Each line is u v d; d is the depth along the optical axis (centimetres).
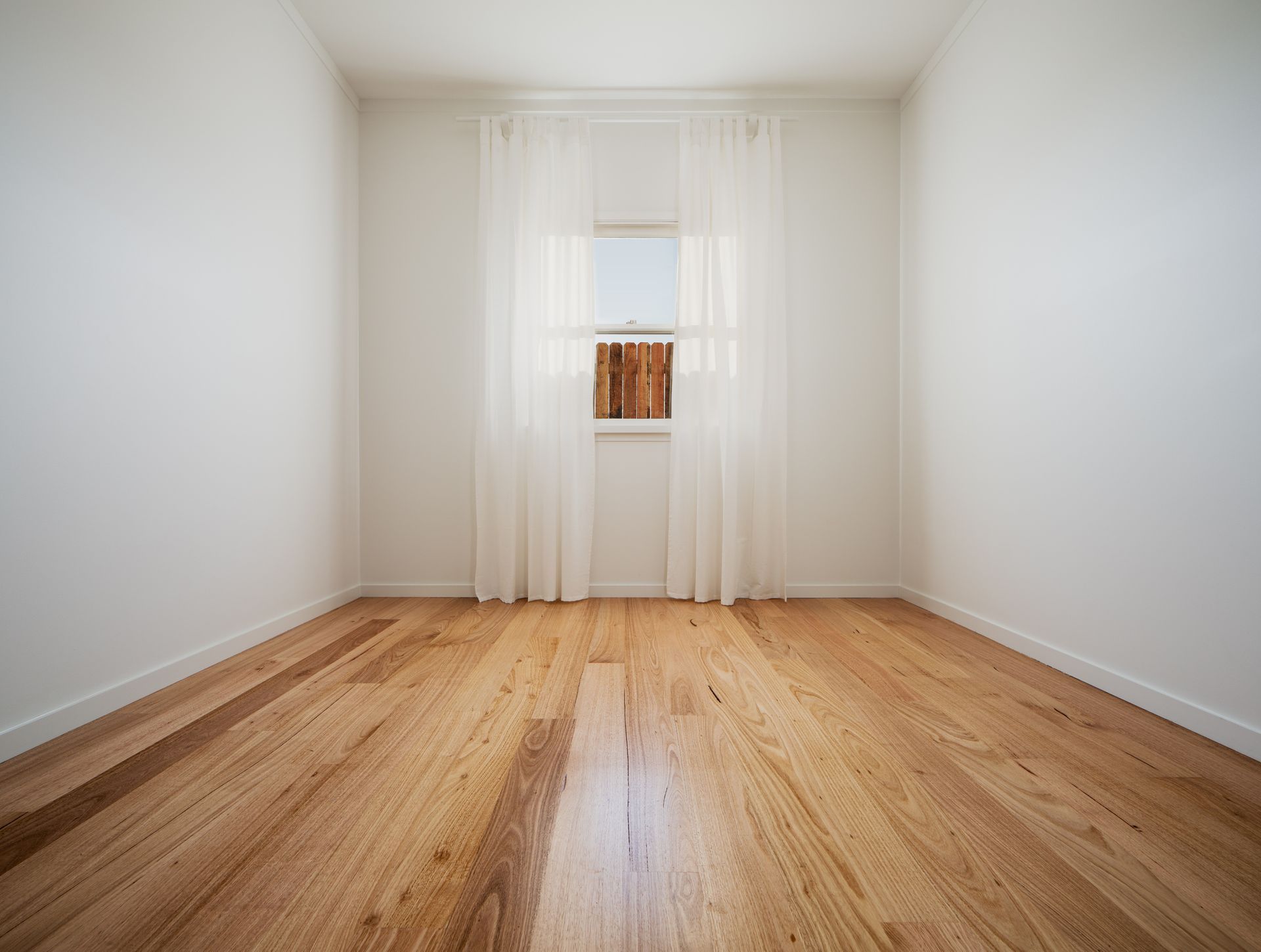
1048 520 222
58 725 158
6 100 147
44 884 100
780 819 120
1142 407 181
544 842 112
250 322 243
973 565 272
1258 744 147
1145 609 180
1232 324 154
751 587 339
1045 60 224
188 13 209
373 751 150
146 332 190
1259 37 147
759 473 336
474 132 344
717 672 212
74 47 165
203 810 123
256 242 248
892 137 347
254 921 92
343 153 324
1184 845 112
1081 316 206
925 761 145
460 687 196
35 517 154
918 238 326
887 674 210
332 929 90
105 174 175
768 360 338
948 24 287
